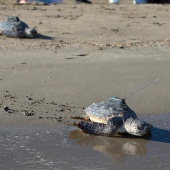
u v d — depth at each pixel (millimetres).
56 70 26922
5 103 21719
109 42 35531
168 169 16344
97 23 41625
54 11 46062
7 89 23562
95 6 50156
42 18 42656
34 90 23531
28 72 26375
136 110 21672
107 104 18812
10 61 28594
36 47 32844
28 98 22453
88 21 42219
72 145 17906
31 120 20047
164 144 18125
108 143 18062
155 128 19609
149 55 31344
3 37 35469
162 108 21969
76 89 23875
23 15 43656
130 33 38844
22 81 24781
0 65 27656
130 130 18016
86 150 17547
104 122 18484
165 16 46000
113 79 25672
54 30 38594
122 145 17938
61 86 24234
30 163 16500
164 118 20781
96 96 23094
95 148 17703
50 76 25750
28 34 35500
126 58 30234
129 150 17578
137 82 25422
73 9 47625
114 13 46375
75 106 21781
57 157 16969
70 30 38844
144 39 37031
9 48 32281
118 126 18250
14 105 21531
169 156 17203
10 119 20047
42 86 24141
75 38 36406
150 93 23812
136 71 27375
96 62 28984
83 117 19422
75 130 19203
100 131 18312
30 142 18109
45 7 48188
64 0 54500
